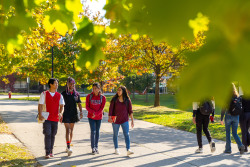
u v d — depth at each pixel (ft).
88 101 22.62
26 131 32.60
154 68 76.59
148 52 69.82
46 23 4.61
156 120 45.98
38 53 35.04
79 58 3.78
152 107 78.18
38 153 22.08
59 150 23.41
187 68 1.30
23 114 53.16
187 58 1.33
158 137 30.37
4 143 24.86
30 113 55.67
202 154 22.50
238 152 23.08
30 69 93.86
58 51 89.66
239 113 21.56
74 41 3.84
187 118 48.85
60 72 94.63
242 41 1.23
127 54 71.00
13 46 4.99
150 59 71.72
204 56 1.28
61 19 4.46
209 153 22.84
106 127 37.93
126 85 160.25
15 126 36.52
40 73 96.22
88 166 18.83
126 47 70.08
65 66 92.53
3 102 97.76
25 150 22.86
